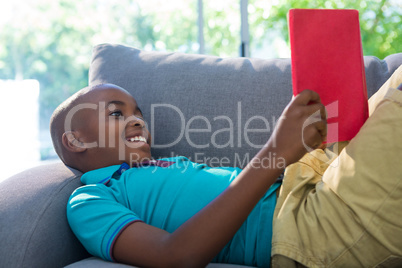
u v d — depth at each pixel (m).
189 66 1.12
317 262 0.66
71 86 4.74
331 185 0.67
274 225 0.72
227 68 1.10
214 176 0.86
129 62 1.16
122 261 0.67
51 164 0.97
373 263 0.63
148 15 4.66
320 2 3.90
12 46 4.56
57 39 4.72
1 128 3.77
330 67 0.68
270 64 1.11
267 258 0.75
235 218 0.63
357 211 0.63
